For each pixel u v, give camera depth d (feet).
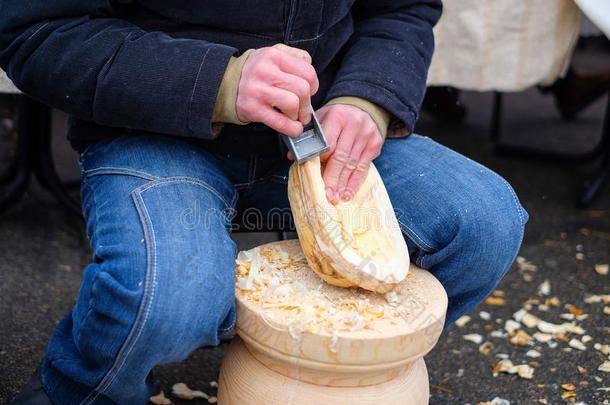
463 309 4.50
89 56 3.72
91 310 3.48
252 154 4.30
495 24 6.64
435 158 4.45
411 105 4.30
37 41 3.76
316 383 3.56
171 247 3.50
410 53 4.46
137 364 3.50
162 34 3.86
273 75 3.57
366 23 4.64
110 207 3.75
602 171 8.19
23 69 3.81
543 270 6.95
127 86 3.69
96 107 3.77
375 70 4.25
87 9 3.84
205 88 3.66
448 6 6.68
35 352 5.41
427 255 4.21
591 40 9.35
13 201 7.22
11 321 5.79
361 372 3.45
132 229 3.57
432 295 3.76
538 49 6.77
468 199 4.15
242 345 3.87
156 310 3.36
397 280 3.57
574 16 6.77
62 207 7.64
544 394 5.23
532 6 6.60
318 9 4.05
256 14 3.96
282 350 3.43
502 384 5.34
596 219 7.91
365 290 3.73
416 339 3.44
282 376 3.62
